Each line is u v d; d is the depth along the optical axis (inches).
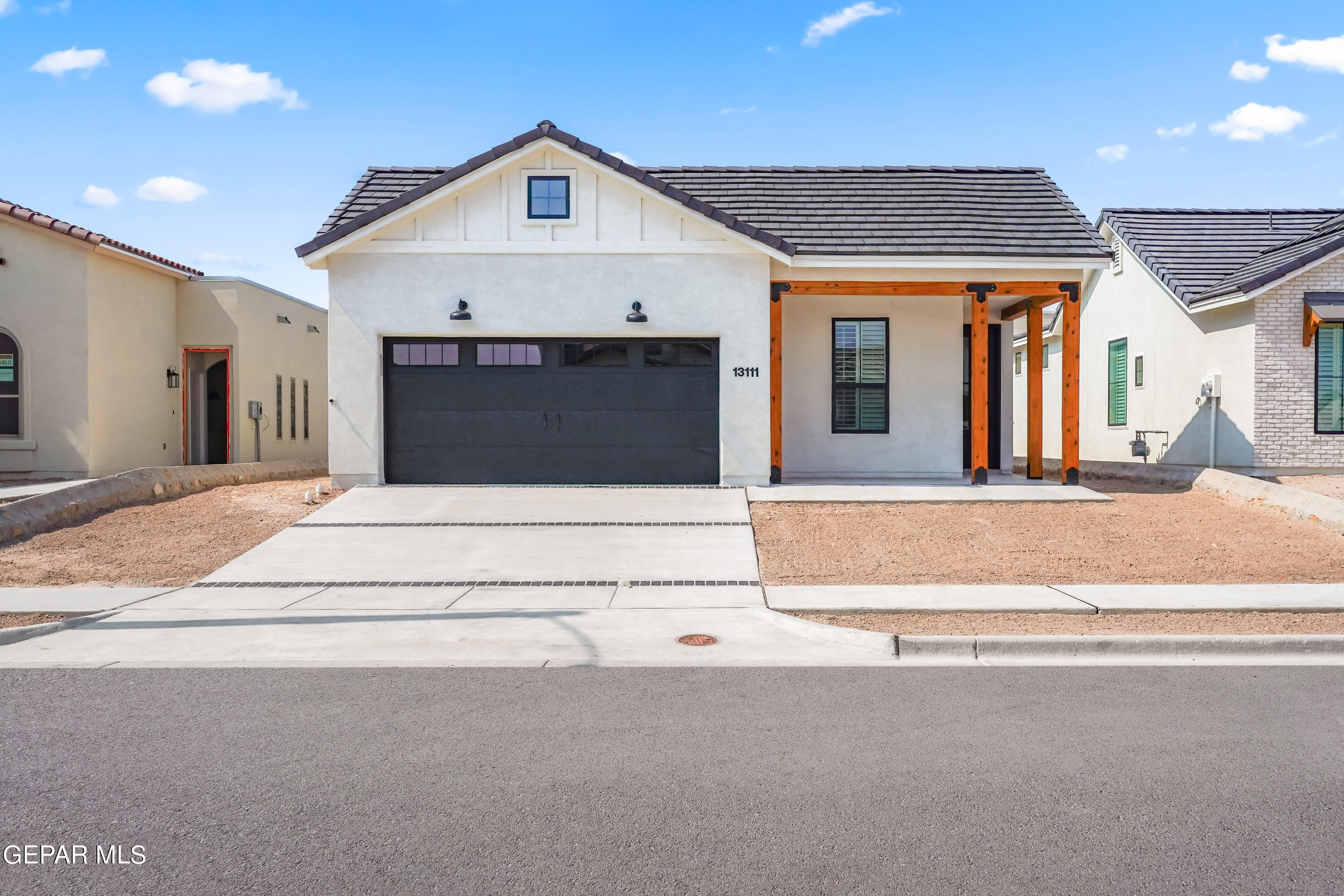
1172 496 543.5
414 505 511.8
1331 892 135.9
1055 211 612.7
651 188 552.7
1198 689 242.2
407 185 639.1
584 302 564.1
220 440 809.5
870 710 223.9
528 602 344.8
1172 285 666.8
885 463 631.2
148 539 447.8
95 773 182.9
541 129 550.0
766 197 634.8
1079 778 180.1
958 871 142.2
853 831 156.0
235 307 780.0
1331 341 604.7
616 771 184.2
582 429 574.9
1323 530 449.7
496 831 156.3
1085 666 267.0
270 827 158.1
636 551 423.5
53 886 137.9
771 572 390.9
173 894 135.3
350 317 564.7
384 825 158.6
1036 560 406.3
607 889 136.4
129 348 703.7
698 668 263.7
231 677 254.1
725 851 148.6
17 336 639.8
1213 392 634.8
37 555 413.1
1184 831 156.3
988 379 706.8
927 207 618.8
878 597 346.0
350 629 307.7
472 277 564.1
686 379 574.2
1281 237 725.9
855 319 632.4
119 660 271.7
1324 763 188.4
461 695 237.1
